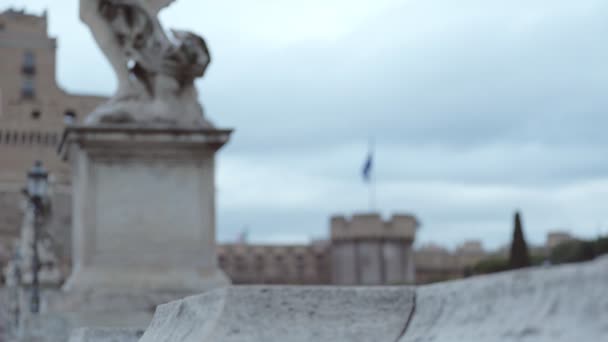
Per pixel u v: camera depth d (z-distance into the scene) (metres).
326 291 1.88
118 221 8.25
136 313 7.78
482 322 1.43
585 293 1.16
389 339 1.76
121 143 8.28
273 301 1.83
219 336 1.75
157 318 2.47
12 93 119.69
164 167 8.43
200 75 8.88
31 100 119.44
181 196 8.42
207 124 8.76
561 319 1.18
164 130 8.33
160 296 7.98
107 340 2.99
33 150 114.44
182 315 2.13
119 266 8.16
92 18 8.73
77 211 8.55
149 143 8.33
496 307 1.42
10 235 98.69
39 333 8.20
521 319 1.28
